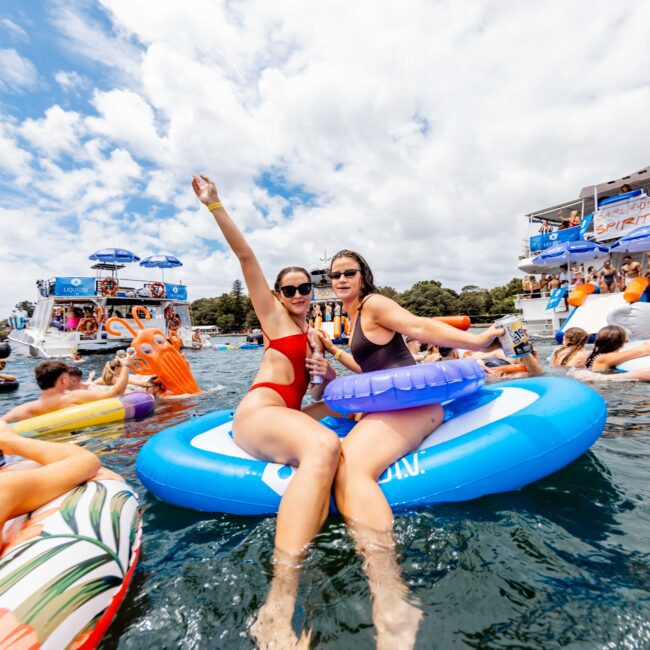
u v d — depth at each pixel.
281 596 1.51
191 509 2.34
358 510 1.84
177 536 2.05
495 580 1.56
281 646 1.31
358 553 1.74
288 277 2.57
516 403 2.65
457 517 2.01
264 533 2.01
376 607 1.44
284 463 2.20
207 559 1.83
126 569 1.59
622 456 2.75
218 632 1.40
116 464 3.34
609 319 7.15
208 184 2.34
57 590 1.26
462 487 2.11
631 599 1.42
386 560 1.70
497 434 2.28
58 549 1.39
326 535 1.85
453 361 2.34
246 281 2.46
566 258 14.66
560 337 12.16
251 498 2.16
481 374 2.37
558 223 20.00
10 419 4.77
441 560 1.69
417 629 1.34
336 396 2.27
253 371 10.23
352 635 1.33
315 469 1.86
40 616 1.18
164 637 1.38
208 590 1.62
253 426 2.28
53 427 4.40
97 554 1.47
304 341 2.57
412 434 2.25
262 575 1.70
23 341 22.08
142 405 5.15
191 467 2.39
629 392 4.64
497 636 1.30
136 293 22.30
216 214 2.34
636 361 5.47
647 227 11.70
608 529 1.88
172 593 1.61
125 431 4.45
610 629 1.30
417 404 2.19
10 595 1.20
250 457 2.41
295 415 2.18
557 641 1.27
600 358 5.82
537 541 1.81
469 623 1.36
